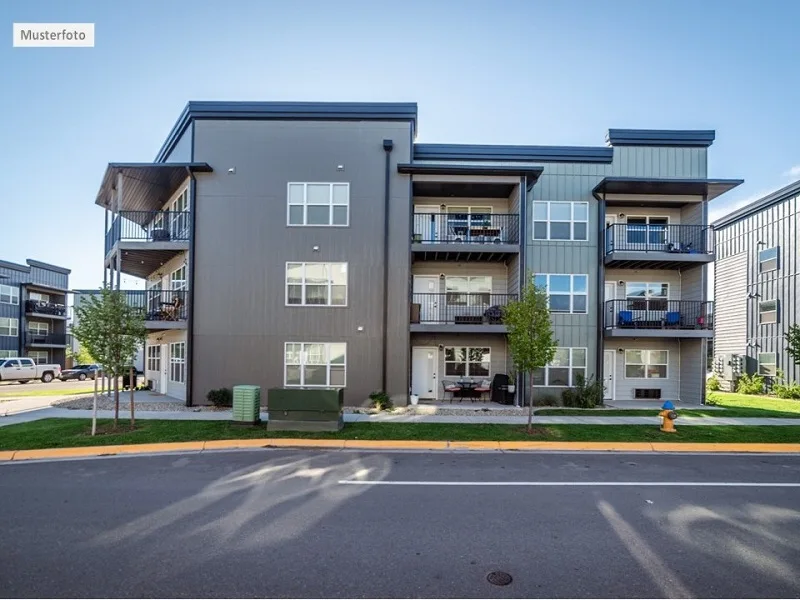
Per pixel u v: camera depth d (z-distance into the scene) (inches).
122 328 423.5
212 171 618.8
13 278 1397.6
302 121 627.2
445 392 677.3
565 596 149.6
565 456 366.0
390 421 490.9
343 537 195.8
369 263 614.9
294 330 609.3
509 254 649.0
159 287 767.7
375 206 619.5
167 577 159.6
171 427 438.3
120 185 617.6
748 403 723.4
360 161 622.8
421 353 683.4
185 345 636.7
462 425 467.8
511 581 159.2
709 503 247.1
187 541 190.4
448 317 678.5
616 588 155.0
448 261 688.4
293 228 617.6
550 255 678.5
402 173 621.0
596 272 681.0
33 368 1203.2
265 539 192.9
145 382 851.4
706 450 394.6
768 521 220.1
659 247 697.6
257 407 455.8
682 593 152.1
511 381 641.6
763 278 962.1
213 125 624.4
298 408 432.5
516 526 210.5
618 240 698.2
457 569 167.8
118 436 398.9
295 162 623.2
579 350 674.2
